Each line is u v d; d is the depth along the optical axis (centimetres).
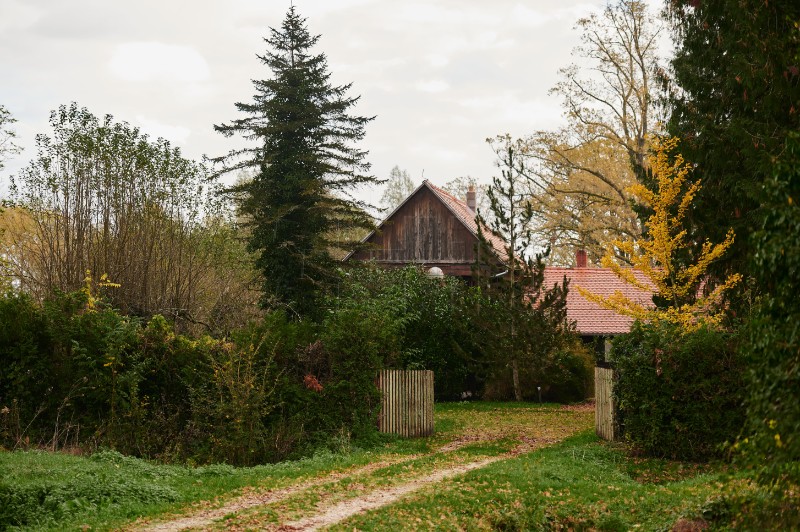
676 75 2166
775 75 1672
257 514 1217
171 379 2045
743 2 1752
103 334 2025
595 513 1280
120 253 3022
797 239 770
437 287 3506
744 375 841
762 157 1695
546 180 4969
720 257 2125
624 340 1920
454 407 3086
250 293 3912
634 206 2456
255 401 1966
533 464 1705
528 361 3108
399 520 1188
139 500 1305
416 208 4838
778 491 803
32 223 3144
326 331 2298
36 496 1259
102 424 1956
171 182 3161
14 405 1944
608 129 4628
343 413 2175
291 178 3809
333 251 5534
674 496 1354
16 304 2039
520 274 3138
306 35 4081
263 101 3988
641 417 1834
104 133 3017
